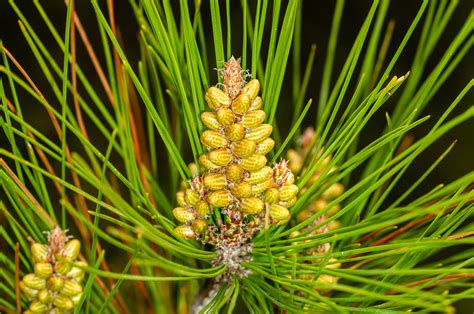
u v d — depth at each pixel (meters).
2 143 0.68
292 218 0.43
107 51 0.41
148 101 0.38
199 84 0.39
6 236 0.40
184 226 0.40
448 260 0.43
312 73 0.84
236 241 0.40
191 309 0.43
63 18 0.81
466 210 0.38
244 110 0.38
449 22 0.83
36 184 0.41
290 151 0.47
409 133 0.80
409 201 0.77
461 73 0.82
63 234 0.39
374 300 0.40
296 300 0.40
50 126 0.72
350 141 0.39
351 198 0.45
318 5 0.86
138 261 0.36
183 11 0.38
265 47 0.78
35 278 0.39
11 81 0.39
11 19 0.79
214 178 0.39
